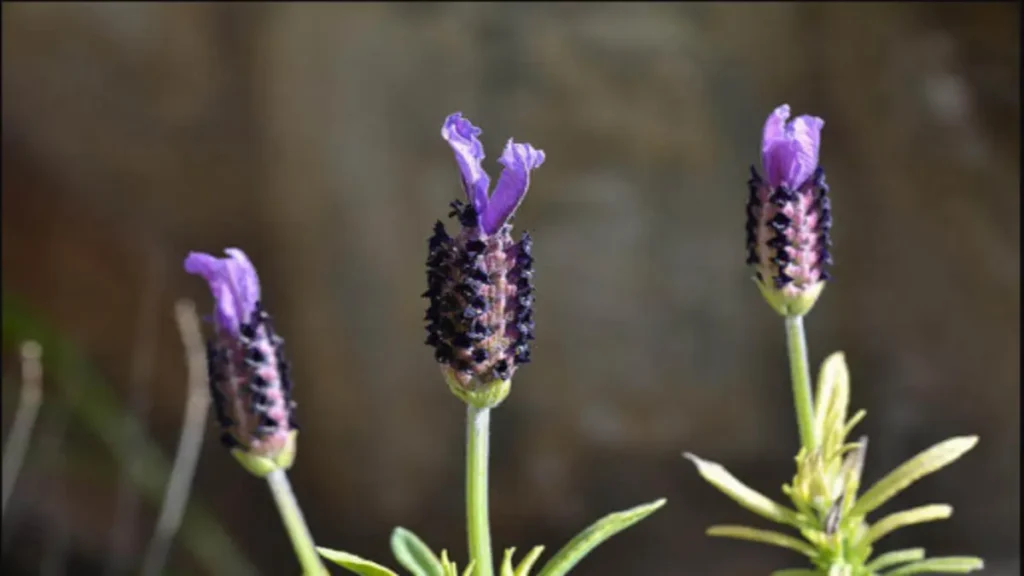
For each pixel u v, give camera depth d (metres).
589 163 0.82
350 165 0.86
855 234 0.83
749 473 0.83
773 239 0.35
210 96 0.91
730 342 0.83
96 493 0.86
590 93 0.82
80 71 0.91
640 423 0.83
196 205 0.92
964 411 0.81
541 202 0.82
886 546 0.81
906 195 0.82
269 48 0.89
